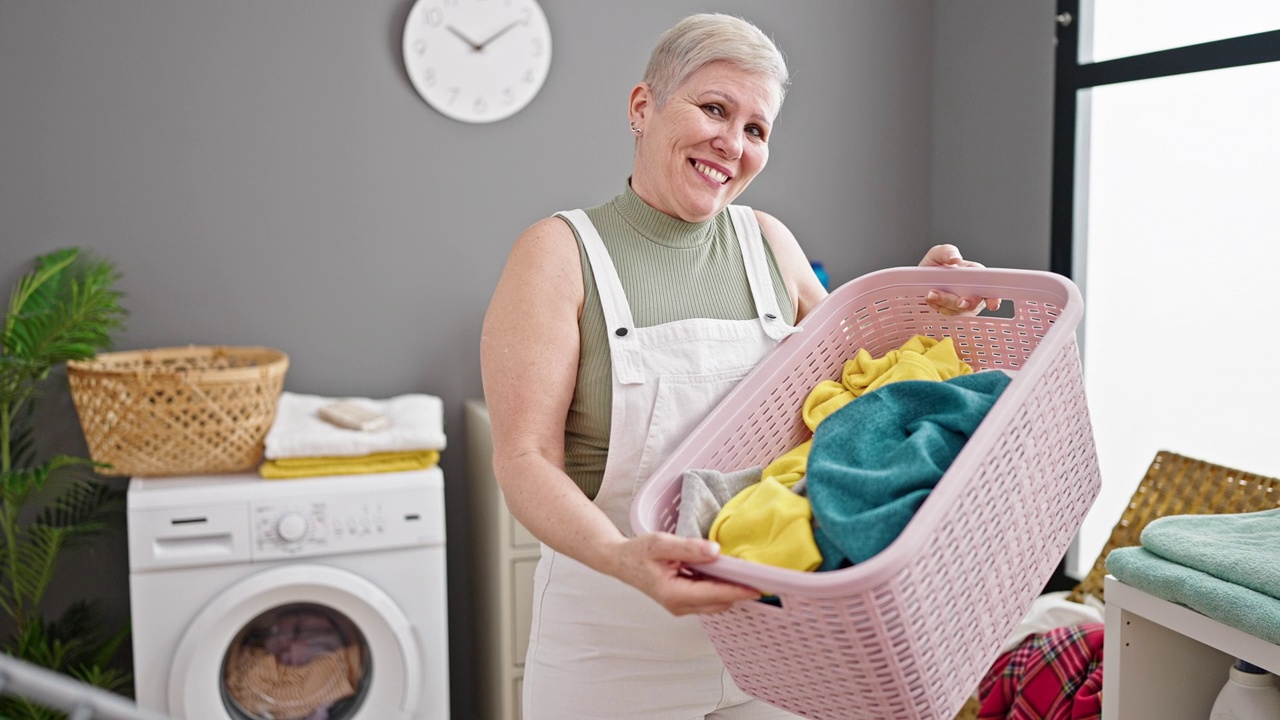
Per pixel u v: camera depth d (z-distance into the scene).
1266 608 1.35
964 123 3.01
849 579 0.93
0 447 2.51
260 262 2.72
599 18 2.88
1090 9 2.59
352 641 2.41
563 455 1.26
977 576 1.07
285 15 2.67
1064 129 2.63
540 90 2.86
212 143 2.66
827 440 1.18
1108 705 1.60
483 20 2.77
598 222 1.37
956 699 1.06
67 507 2.61
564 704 1.40
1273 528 1.55
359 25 2.72
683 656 1.38
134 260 2.64
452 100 2.78
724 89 1.26
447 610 2.94
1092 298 2.64
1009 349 1.44
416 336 2.84
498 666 2.54
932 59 3.14
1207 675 1.63
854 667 1.00
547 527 1.13
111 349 2.63
